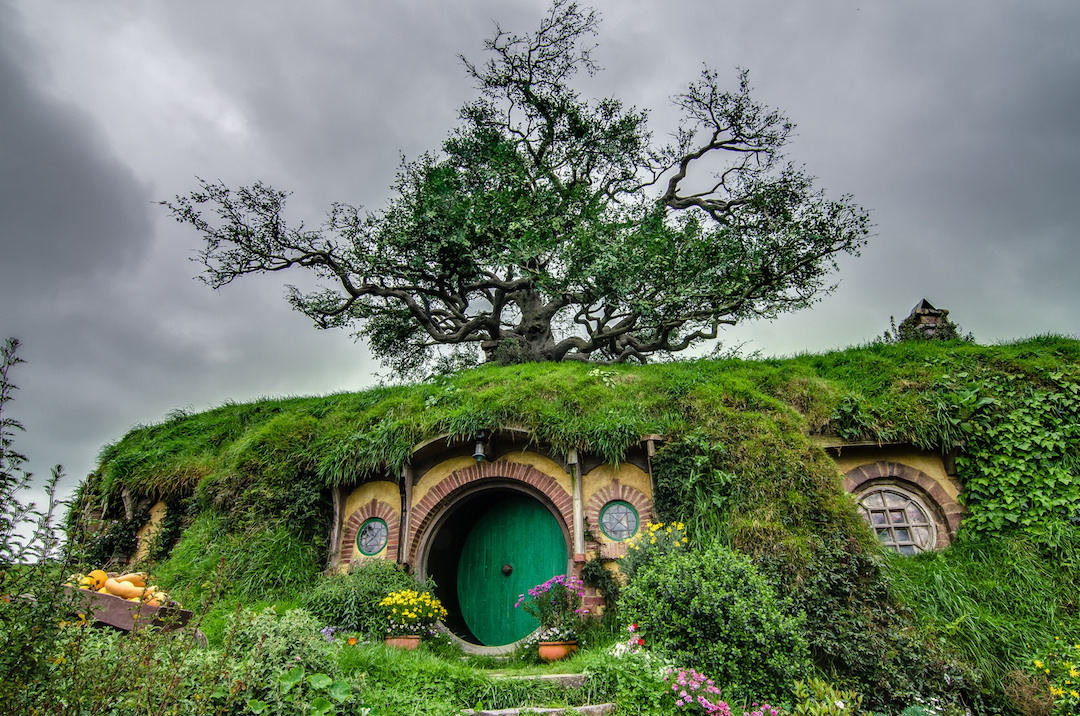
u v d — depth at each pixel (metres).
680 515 8.28
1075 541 8.02
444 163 16.08
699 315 13.59
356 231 14.73
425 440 9.62
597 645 7.34
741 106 16.03
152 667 3.92
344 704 5.04
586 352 15.62
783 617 6.51
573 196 14.99
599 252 13.22
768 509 7.91
